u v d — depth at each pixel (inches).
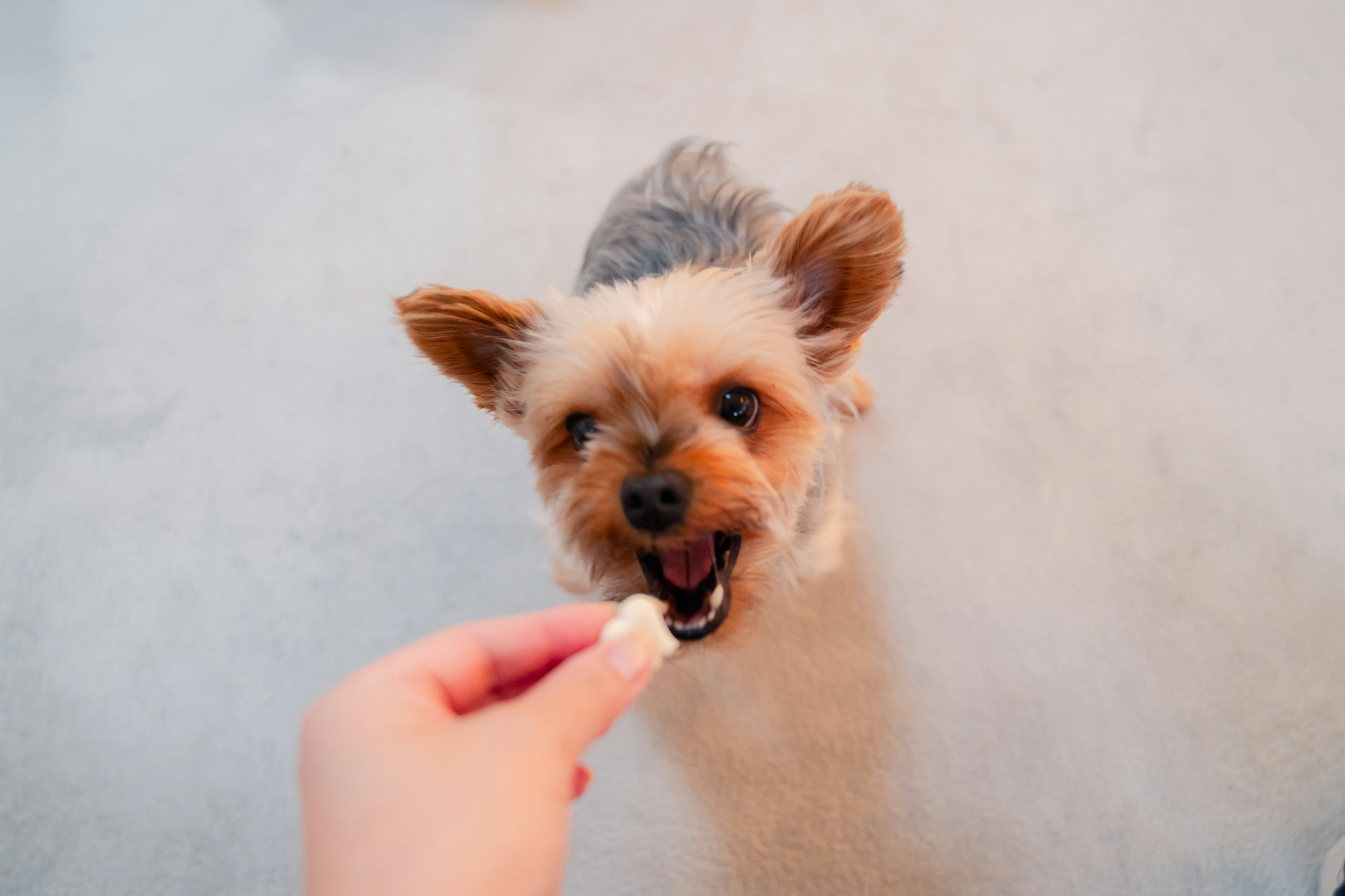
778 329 13.0
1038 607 18.1
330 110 25.2
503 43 25.7
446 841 8.8
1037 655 17.7
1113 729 17.0
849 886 16.4
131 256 23.4
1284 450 19.0
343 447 20.7
